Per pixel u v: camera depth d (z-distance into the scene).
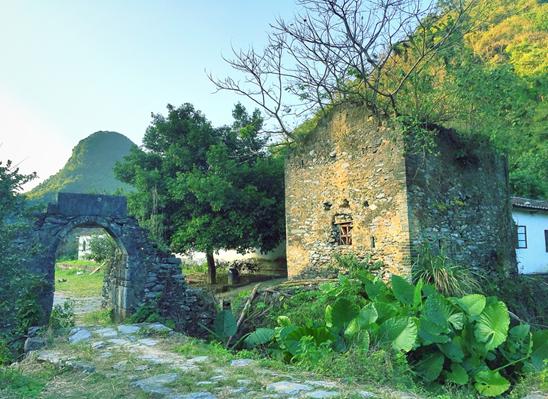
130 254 10.70
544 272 16.36
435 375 6.92
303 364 6.34
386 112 10.80
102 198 10.60
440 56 11.84
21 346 8.47
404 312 7.71
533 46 24.55
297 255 13.08
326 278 11.41
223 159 16.86
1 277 6.00
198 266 23.78
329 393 4.62
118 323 10.35
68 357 6.54
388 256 10.31
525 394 6.09
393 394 4.86
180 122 18.31
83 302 15.38
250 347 8.54
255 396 4.52
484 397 6.62
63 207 10.04
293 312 9.25
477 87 11.47
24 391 4.86
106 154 95.19
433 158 10.80
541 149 22.58
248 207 16.86
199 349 7.10
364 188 11.14
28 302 8.78
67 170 89.69
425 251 9.80
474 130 11.53
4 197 5.80
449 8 11.59
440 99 11.37
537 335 7.97
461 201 11.25
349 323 7.54
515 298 11.31
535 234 16.55
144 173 17.48
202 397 4.51
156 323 9.74
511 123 12.59
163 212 17.48
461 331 7.62
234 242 17.27
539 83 22.12
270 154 19.12
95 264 29.80
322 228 12.34
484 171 12.12
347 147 11.75
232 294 14.91
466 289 9.30
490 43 25.22
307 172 13.01
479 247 11.48
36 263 9.46
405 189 10.01
